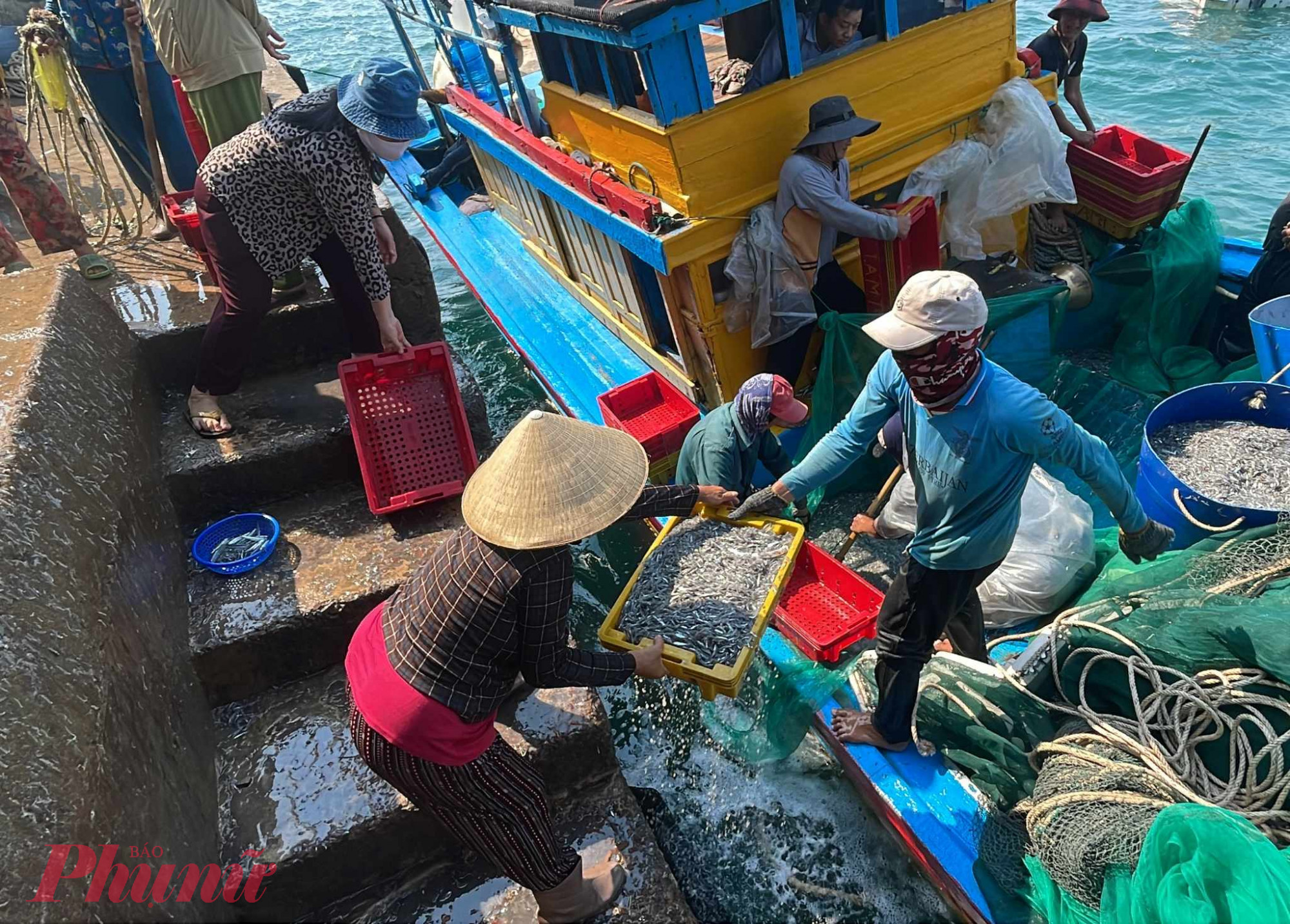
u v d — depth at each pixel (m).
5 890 1.67
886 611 3.02
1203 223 5.01
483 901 2.89
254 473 3.88
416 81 3.34
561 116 5.13
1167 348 5.16
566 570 2.29
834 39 4.32
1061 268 5.10
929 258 4.78
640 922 2.76
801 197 4.19
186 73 4.27
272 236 3.58
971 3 4.55
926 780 3.12
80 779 2.01
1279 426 4.04
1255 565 3.19
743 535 3.24
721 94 4.35
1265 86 8.98
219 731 3.24
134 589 2.87
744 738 3.75
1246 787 2.57
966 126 4.86
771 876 3.34
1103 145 5.97
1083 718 2.93
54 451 2.78
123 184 5.95
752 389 3.70
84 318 3.58
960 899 2.86
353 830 2.82
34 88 5.11
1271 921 1.89
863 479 4.77
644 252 4.40
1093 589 3.56
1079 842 2.36
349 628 3.43
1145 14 11.18
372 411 3.97
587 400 5.39
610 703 4.04
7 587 2.20
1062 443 2.49
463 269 7.31
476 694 2.34
